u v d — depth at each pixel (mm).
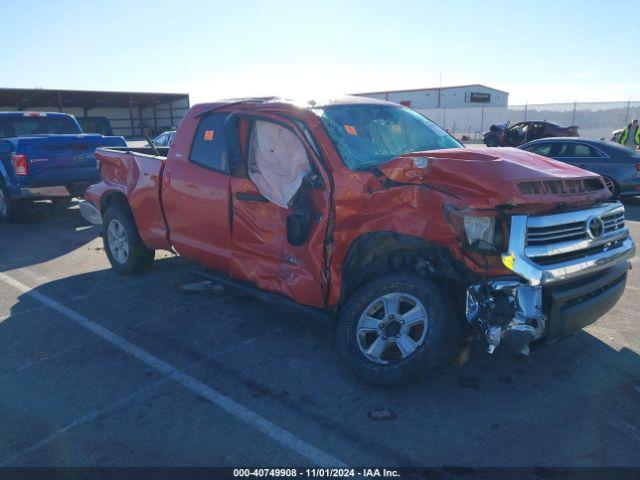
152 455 3107
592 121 33844
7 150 9203
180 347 4539
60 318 5199
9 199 9641
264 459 3064
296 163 4297
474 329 3494
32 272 6789
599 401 3656
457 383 3898
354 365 3832
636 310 5316
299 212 4090
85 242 8484
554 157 12258
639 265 6980
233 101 4984
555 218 3500
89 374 4074
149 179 5641
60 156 9188
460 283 3547
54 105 47344
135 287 6117
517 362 4211
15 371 4129
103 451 3143
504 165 3590
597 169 11586
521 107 37406
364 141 4359
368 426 3375
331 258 3953
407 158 3637
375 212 3703
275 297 4477
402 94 54719
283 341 4645
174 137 5422
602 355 4332
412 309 3713
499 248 3410
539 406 3596
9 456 3105
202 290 5988
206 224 4977
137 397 3738
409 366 3588
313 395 3752
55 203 12234
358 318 3869
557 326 3484
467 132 40219
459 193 3418
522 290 3352
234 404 3637
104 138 9914
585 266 3564
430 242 3531
